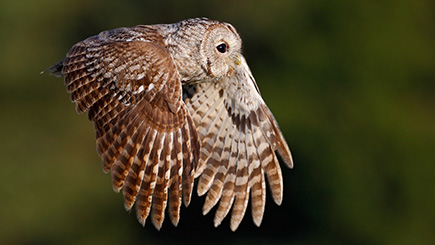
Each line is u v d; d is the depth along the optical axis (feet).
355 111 72.18
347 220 69.82
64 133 74.64
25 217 70.38
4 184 71.05
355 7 74.23
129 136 26.37
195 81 30.42
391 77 73.72
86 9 77.41
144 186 26.78
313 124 71.97
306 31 75.15
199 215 68.85
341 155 70.54
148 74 26.63
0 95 75.82
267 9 75.00
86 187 71.61
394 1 74.74
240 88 30.68
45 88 76.28
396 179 70.08
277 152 31.30
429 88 73.20
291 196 70.38
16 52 76.54
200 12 75.41
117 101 26.48
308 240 70.38
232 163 31.12
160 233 70.23
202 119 30.86
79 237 69.97
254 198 31.35
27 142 74.02
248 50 75.36
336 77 73.92
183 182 27.32
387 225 69.46
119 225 70.85
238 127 31.04
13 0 75.97
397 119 71.56
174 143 26.86
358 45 74.02
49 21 77.25
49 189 71.26
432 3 73.92
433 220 69.21
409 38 74.38
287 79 74.43
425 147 70.28
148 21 76.79
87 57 26.91
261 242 70.03
